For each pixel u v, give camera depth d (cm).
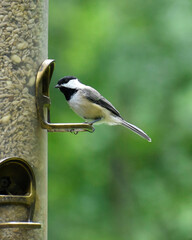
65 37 1712
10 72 701
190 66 1634
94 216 1567
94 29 1705
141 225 1557
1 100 694
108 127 1634
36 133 705
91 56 1664
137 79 1645
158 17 1712
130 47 1678
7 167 683
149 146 1638
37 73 713
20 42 712
